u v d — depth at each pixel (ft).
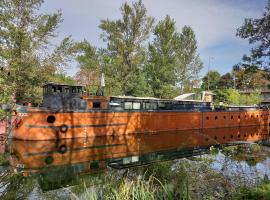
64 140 61.82
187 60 164.96
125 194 17.83
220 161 32.48
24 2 66.49
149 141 66.44
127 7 122.11
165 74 134.92
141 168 32.83
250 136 78.54
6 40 64.03
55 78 80.33
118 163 40.45
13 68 62.13
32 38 68.23
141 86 125.90
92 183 26.58
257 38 52.44
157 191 19.08
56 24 70.64
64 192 25.25
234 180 23.59
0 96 60.18
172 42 141.08
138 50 125.80
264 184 19.61
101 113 68.44
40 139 58.75
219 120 99.91
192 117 91.71
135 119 75.97
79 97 65.21
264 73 61.05
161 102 83.30
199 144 61.41
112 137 70.03
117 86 119.14
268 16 48.88
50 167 38.86
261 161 33.63
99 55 128.26
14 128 60.39
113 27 123.34
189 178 24.06
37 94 73.82
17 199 24.23
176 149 54.75
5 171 35.58
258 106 117.08
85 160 44.37
